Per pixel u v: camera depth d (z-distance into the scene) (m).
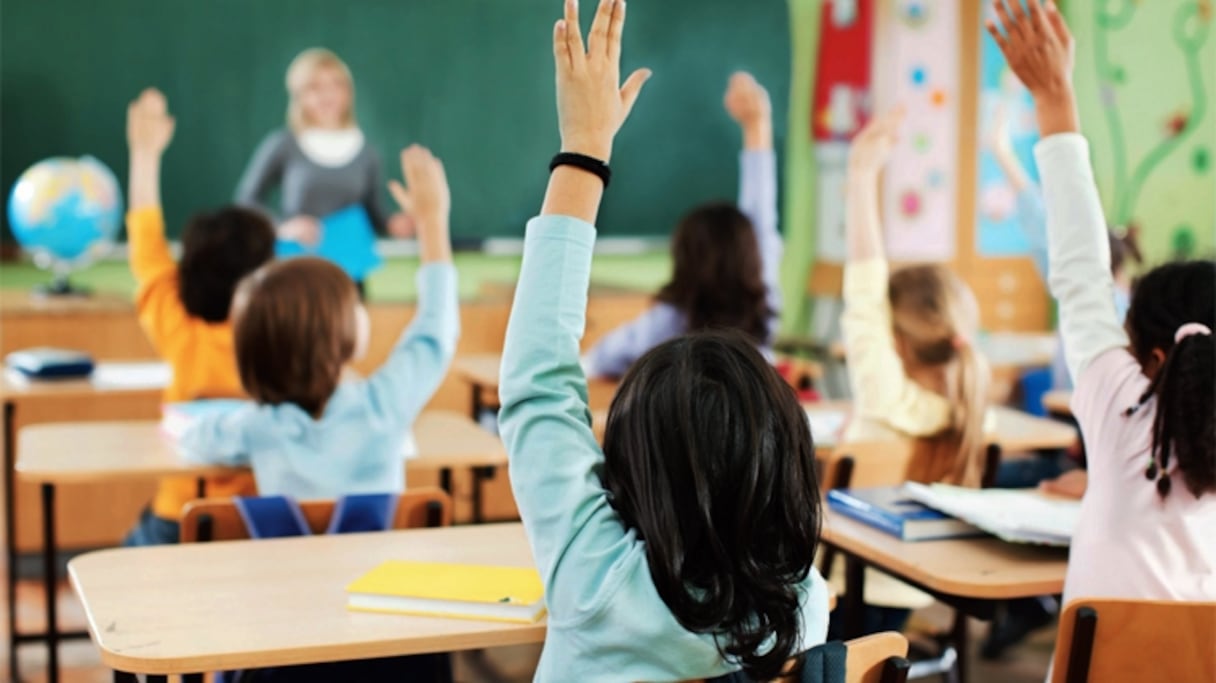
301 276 2.41
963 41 5.94
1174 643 1.72
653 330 3.43
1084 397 1.90
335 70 5.29
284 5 5.24
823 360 5.74
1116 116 5.88
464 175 5.56
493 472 3.21
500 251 5.65
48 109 4.98
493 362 4.45
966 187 6.00
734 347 1.33
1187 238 5.66
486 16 5.51
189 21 5.13
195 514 2.12
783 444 1.29
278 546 2.01
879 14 5.92
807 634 1.37
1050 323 6.14
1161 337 1.87
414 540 2.07
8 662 3.62
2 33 4.90
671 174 5.88
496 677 3.46
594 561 1.31
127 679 1.65
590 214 1.42
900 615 2.81
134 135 3.22
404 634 1.62
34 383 3.58
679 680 1.31
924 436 2.80
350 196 5.35
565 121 1.43
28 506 4.45
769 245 3.60
